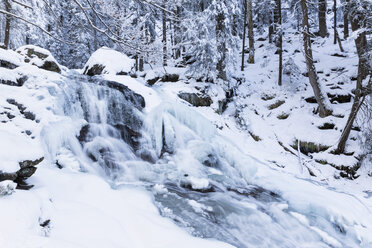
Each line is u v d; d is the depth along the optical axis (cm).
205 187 614
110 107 749
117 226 312
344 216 584
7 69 654
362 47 899
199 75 1294
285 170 905
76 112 677
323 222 564
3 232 207
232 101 1382
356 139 1008
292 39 2319
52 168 495
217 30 1313
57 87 651
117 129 734
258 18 2761
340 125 1088
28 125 531
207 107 1207
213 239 403
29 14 1366
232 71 1650
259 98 1456
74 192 387
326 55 1842
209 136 911
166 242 322
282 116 1280
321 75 1566
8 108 543
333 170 932
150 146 758
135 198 453
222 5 1257
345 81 1409
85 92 709
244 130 1212
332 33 2395
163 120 802
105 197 399
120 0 428
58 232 266
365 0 808
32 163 343
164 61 479
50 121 573
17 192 287
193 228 418
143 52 450
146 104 888
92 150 630
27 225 239
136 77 1163
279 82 1520
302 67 1706
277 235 477
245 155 884
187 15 489
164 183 607
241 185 710
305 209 607
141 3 447
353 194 759
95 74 1031
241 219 491
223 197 585
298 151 1046
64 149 570
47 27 1723
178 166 710
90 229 288
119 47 455
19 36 1669
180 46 489
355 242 523
